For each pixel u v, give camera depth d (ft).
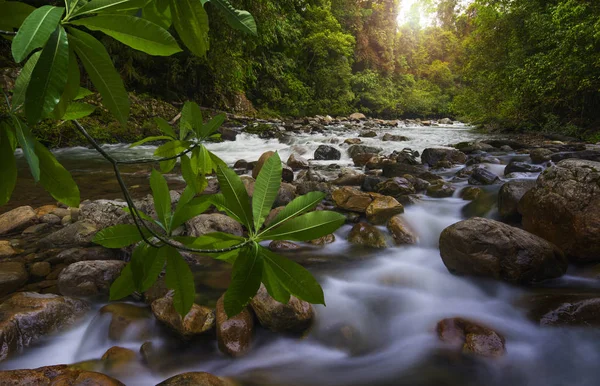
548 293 7.99
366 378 6.09
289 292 1.80
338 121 59.26
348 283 9.05
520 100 34.42
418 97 90.33
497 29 38.93
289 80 63.26
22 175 17.97
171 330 6.76
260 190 1.87
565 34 27.17
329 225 1.76
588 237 8.84
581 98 31.55
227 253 1.94
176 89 44.04
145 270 1.97
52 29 1.25
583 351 6.31
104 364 6.16
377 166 21.89
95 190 16.15
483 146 26.22
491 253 8.54
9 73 24.04
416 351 6.67
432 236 11.54
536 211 10.16
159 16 1.61
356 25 85.46
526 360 6.25
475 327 6.88
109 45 34.88
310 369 6.30
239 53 44.73
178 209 2.02
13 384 4.81
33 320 6.53
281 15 58.13
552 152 21.07
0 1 1.46
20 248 10.01
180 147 2.48
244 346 6.55
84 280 8.07
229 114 46.85
